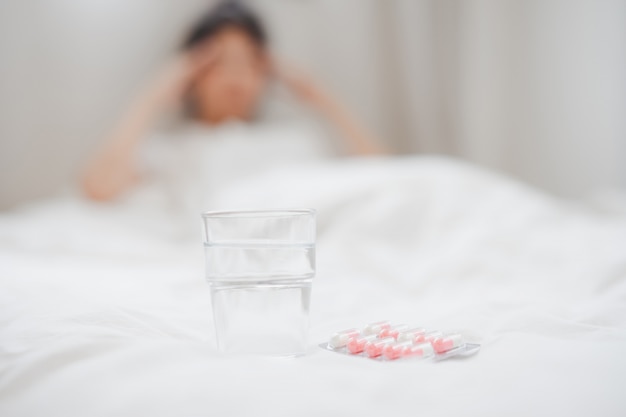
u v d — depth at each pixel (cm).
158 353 53
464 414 43
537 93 208
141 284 91
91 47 196
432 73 221
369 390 47
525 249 110
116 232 159
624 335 60
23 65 190
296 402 44
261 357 56
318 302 82
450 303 83
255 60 204
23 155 191
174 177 183
